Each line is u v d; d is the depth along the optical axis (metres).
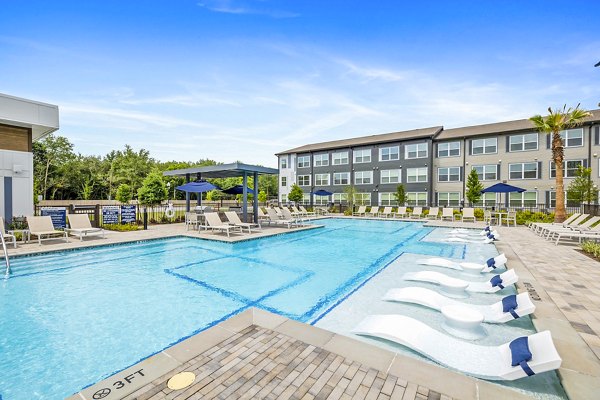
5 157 10.90
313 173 33.19
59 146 42.78
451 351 3.15
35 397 2.75
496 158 23.62
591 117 20.23
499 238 11.54
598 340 3.22
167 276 6.75
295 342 3.12
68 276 6.71
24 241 9.55
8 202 10.98
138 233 12.04
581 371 2.66
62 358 3.40
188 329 4.14
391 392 2.33
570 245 9.75
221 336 3.24
